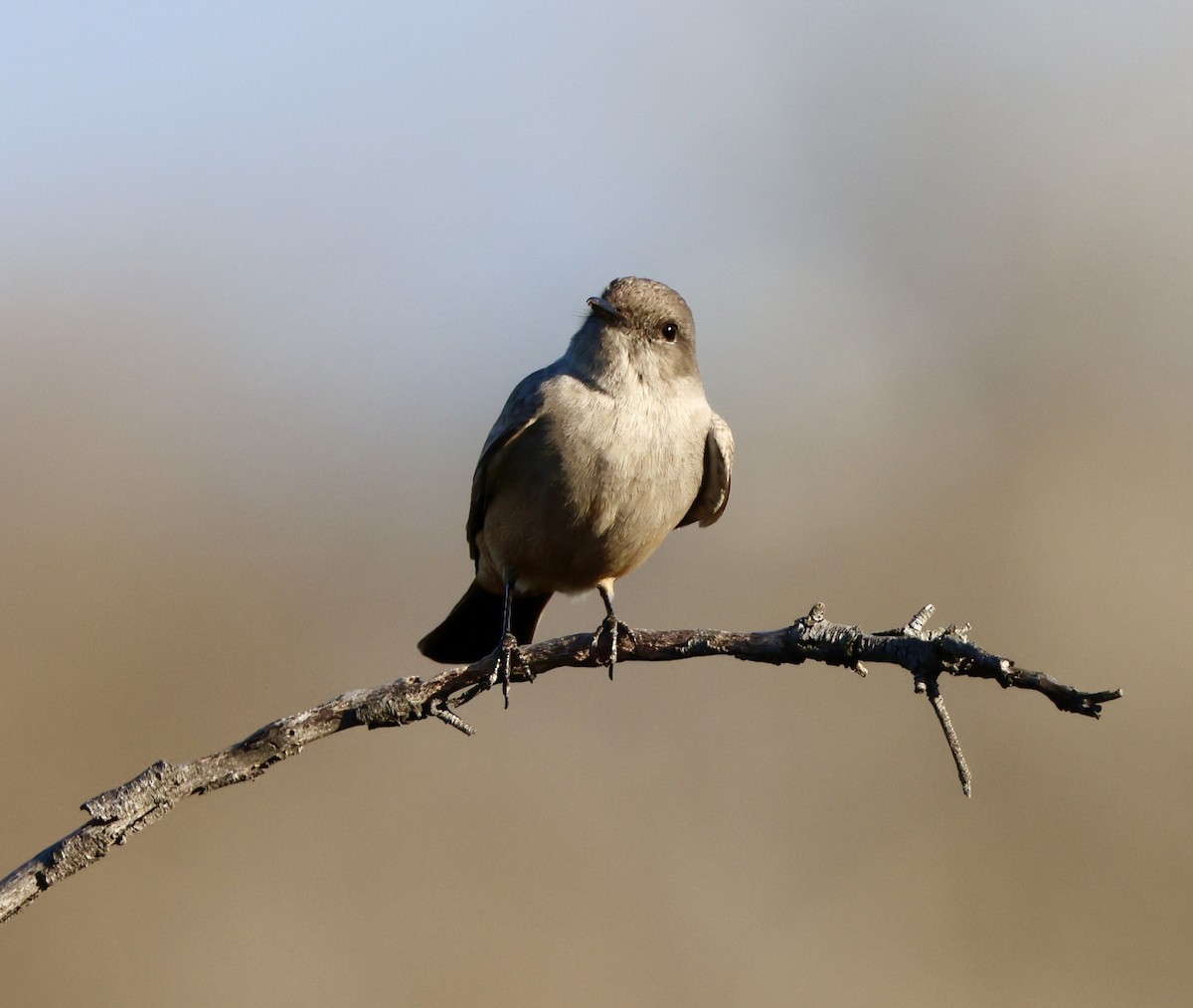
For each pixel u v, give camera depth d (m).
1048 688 7.17
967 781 7.36
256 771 8.05
